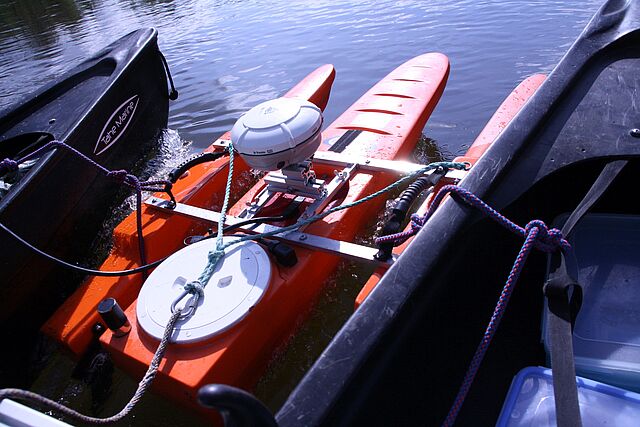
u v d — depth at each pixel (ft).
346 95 15.46
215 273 5.68
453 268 4.03
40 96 10.53
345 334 3.38
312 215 6.49
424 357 3.77
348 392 3.07
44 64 21.20
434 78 11.26
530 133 4.89
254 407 2.27
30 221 7.67
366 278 7.44
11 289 7.32
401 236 5.14
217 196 8.66
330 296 6.86
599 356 4.00
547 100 5.25
